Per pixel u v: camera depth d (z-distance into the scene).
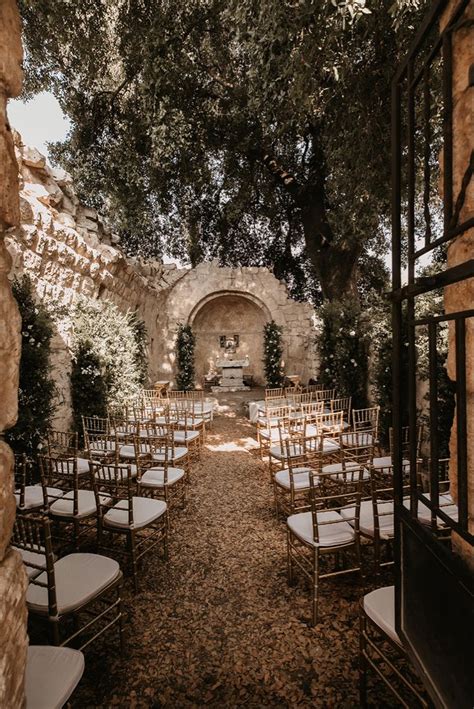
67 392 7.05
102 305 7.92
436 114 4.03
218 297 15.55
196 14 7.18
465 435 1.09
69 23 6.92
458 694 1.14
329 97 5.28
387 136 5.39
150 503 3.47
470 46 1.19
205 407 9.12
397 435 1.64
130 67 7.65
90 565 2.42
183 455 5.20
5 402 1.14
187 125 8.27
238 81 8.30
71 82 8.73
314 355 14.68
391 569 3.22
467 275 1.06
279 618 2.69
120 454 5.02
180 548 3.69
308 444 5.38
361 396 8.61
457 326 1.10
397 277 1.62
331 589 3.00
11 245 5.57
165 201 10.65
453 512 2.86
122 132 9.02
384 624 1.83
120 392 7.91
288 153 10.62
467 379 1.22
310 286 16.00
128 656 2.37
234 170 10.12
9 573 1.10
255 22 4.93
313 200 10.73
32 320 5.05
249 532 3.99
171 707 2.02
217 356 16.56
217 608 2.82
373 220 6.85
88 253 7.91
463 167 1.24
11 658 1.08
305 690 2.11
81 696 2.09
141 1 6.82
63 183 7.85
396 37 3.99
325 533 2.80
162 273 14.53
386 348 6.60
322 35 3.81
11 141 1.21
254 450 7.34
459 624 1.13
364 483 3.87
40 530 2.05
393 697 2.05
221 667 2.28
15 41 1.20
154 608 2.83
